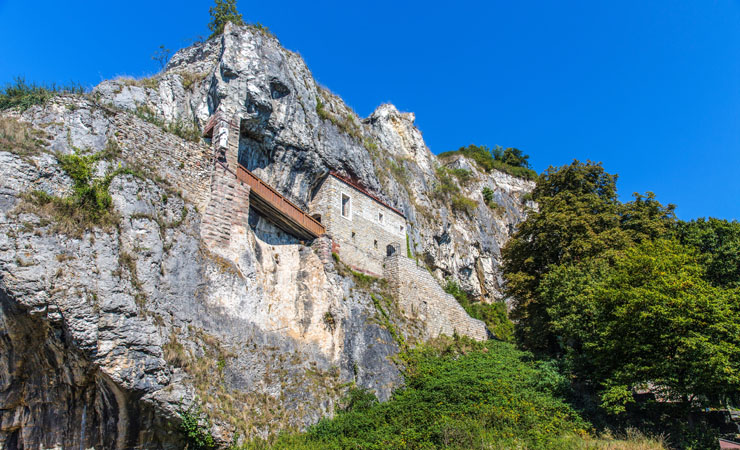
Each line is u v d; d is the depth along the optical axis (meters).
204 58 25.95
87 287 12.20
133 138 16.17
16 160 12.66
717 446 15.16
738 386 15.80
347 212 28.03
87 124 15.02
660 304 16.81
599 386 20.45
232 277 16.98
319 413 17.41
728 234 25.33
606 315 19.28
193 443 13.43
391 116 51.81
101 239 13.08
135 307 12.90
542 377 20.67
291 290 19.98
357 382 19.70
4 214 11.80
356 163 29.44
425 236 36.84
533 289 27.61
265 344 17.33
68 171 13.61
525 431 16.03
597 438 16.59
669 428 17.08
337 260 23.69
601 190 31.34
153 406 12.70
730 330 16.31
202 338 14.99
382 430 16.52
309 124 26.16
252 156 23.48
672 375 16.28
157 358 12.92
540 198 31.39
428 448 15.02
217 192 18.11
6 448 12.18
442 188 44.44
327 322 20.19
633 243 25.89
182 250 15.64
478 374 21.06
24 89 15.81
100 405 12.74
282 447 14.88
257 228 21.34
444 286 37.03
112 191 14.30
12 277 11.30
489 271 44.34
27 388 12.43
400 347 22.88
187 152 17.81
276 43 25.25
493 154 73.50
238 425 14.48
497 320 39.09
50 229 12.24
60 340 12.10
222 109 21.20
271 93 23.39
